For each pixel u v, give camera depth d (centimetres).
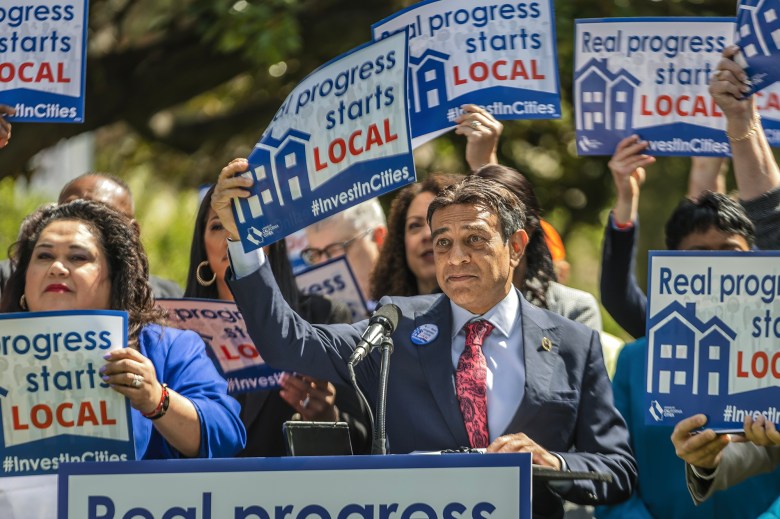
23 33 1073
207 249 1148
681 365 884
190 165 2472
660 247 2116
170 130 2289
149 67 2022
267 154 948
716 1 2000
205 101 2344
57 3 1072
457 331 955
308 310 1182
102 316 877
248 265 945
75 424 870
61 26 1073
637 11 1958
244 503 784
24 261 970
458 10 1087
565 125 2228
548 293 1156
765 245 1052
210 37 1903
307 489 782
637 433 1022
